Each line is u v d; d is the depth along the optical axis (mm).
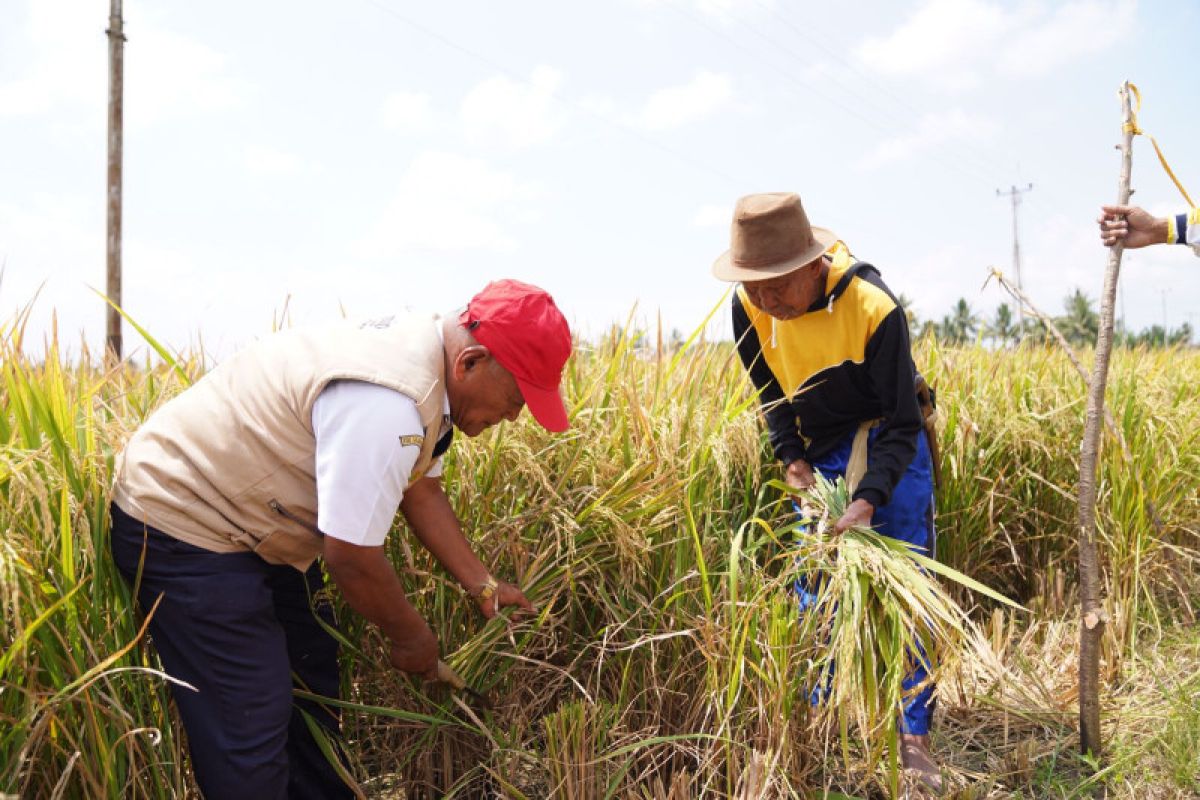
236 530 2174
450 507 2664
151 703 2238
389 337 2170
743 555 2900
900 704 2705
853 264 3020
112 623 2156
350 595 2186
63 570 2020
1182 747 3162
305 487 2182
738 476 3559
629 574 2980
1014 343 5730
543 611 2875
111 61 17828
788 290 2941
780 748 2625
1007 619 4633
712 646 2689
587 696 2680
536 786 2863
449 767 2801
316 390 2082
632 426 3170
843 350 3021
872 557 2652
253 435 2133
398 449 2064
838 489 3004
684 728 2857
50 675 1994
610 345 3734
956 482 4586
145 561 2148
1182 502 5230
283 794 2262
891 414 3006
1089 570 3250
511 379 2213
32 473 1941
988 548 4906
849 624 2561
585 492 3006
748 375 3445
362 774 2830
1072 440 5082
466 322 2211
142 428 2262
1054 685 3803
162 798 2201
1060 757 3307
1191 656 4168
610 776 2688
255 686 2186
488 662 2822
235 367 2234
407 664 2453
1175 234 2982
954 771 3193
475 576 2637
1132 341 7621
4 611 1815
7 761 1905
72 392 2574
